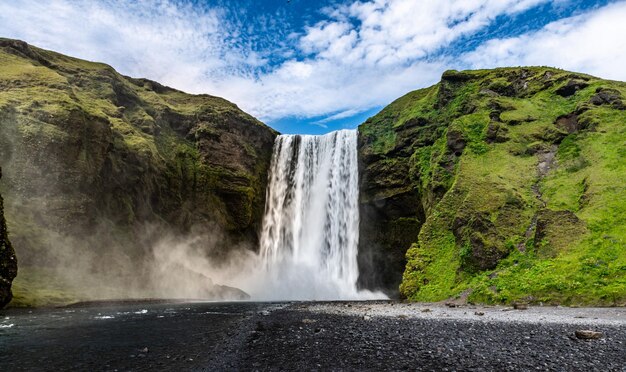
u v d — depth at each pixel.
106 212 42.00
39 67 49.88
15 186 33.56
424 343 12.48
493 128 42.47
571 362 9.73
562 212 27.38
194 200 56.50
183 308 27.09
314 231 62.03
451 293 28.14
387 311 23.47
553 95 46.88
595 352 10.64
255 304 32.94
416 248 34.56
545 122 42.84
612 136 35.66
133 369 9.80
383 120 60.81
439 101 54.88
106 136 43.19
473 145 41.72
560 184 33.12
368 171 56.16
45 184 35.28
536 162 37.81
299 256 62.03
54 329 16.14
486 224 29.61
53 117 38.41
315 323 18.00
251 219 61.97
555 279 23.06
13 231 29.69
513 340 12.59
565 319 16.61
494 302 24.09
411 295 31.42
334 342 12.94
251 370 9.58
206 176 58.19
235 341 13.40
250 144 67.75
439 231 34.81
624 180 29.16
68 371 9.65
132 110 59.31
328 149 64.62
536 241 27.00
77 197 37.00
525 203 31.84
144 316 21.28
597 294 20.89
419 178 48.62
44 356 11.21
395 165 53.75
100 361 10.63
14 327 16.53
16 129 35.91
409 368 9.57
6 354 11.45
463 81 54.69
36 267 29.42
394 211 53.22
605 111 39.28
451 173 41.94
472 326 15.71
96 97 54.56
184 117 63.19
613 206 26.94
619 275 21.36
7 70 46.22
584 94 43.78
